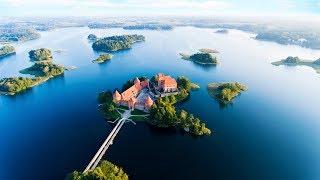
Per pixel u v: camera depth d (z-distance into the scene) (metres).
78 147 184.88
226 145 188.38
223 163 169.50
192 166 165.75
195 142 191.62
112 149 181.62
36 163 169.25
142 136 197.62
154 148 183.38
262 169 164.88
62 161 170.88
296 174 161.62
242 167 166.25
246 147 186.62
